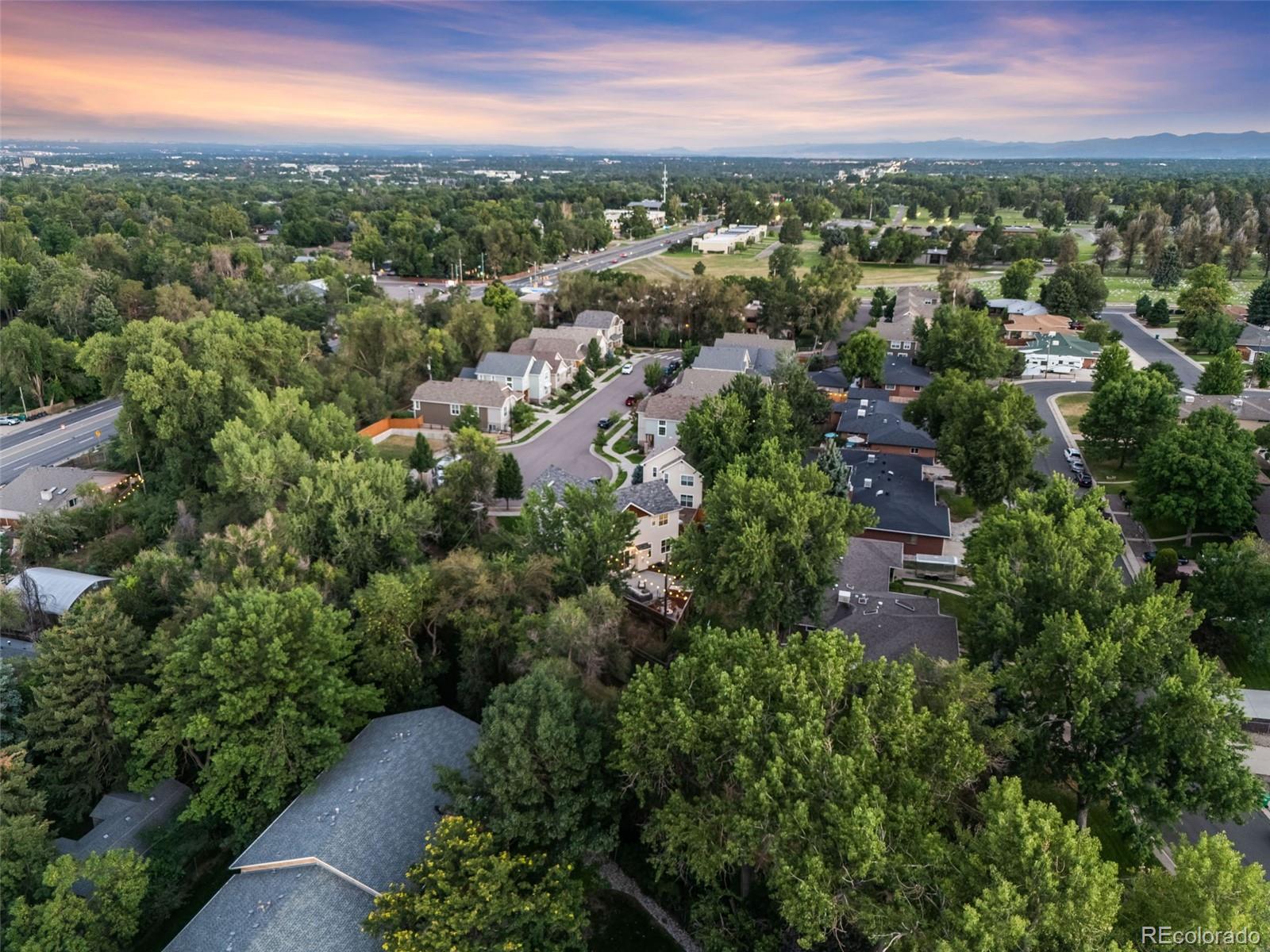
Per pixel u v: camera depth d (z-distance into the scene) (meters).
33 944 28.22
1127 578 58.00
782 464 51.91
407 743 38.25
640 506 59.94
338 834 32.50
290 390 71.00
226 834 38.09
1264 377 101.00
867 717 28.42
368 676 41.53
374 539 53.28
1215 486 58.34
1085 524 44.16
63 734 38.44
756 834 27.02
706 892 33.16
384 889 30.69
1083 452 80.94
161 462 77.62
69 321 111.88
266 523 49.34
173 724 36.97
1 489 73.69
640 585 57.69
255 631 37.09
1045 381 108.44
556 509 49.78
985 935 20.92
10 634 52.31
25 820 32.50
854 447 82.94
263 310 124.94
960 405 69.25
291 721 36.34
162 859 35.22
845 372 102.19
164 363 71.56
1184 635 35.94
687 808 29.62
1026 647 36.81
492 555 54.47
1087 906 21.25
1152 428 73.88
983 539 47.69
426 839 32.16
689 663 32.47
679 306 129.00
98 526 68.75
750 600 45.56
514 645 42.81
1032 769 34.56
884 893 25.55
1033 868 22.50
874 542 60.31
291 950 28.03
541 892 29.00
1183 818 37.53
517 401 98.88
